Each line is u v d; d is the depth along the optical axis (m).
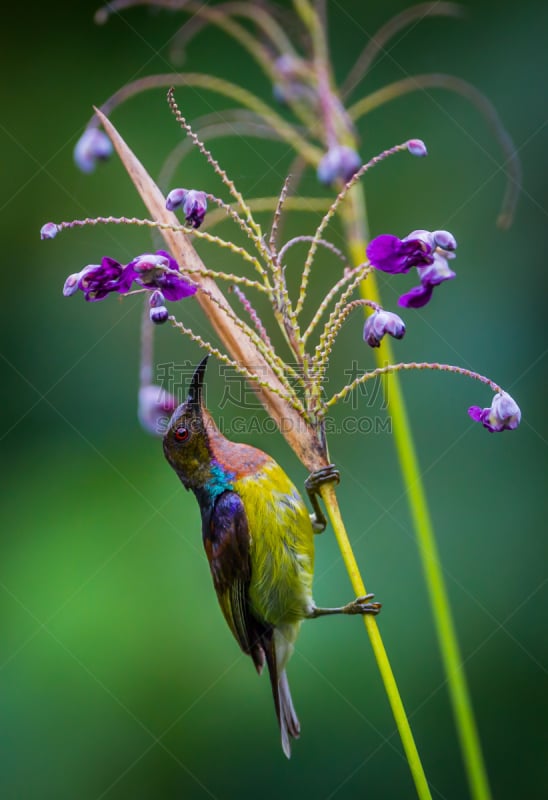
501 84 7.63
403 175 7.50
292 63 5.04
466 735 4.31
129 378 7.10
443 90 7.60
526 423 6.60
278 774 5.47
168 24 7.90
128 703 5.66
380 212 7.44
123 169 7.65
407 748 3.00
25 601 5.99
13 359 7.19
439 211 7.37
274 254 3.21
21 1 8.02
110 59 7.97
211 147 7.43
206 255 6.98
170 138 7.70
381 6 7.77
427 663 5.65
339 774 5.43
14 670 5.70
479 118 7.51
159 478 6.53
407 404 6.70
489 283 7.12
